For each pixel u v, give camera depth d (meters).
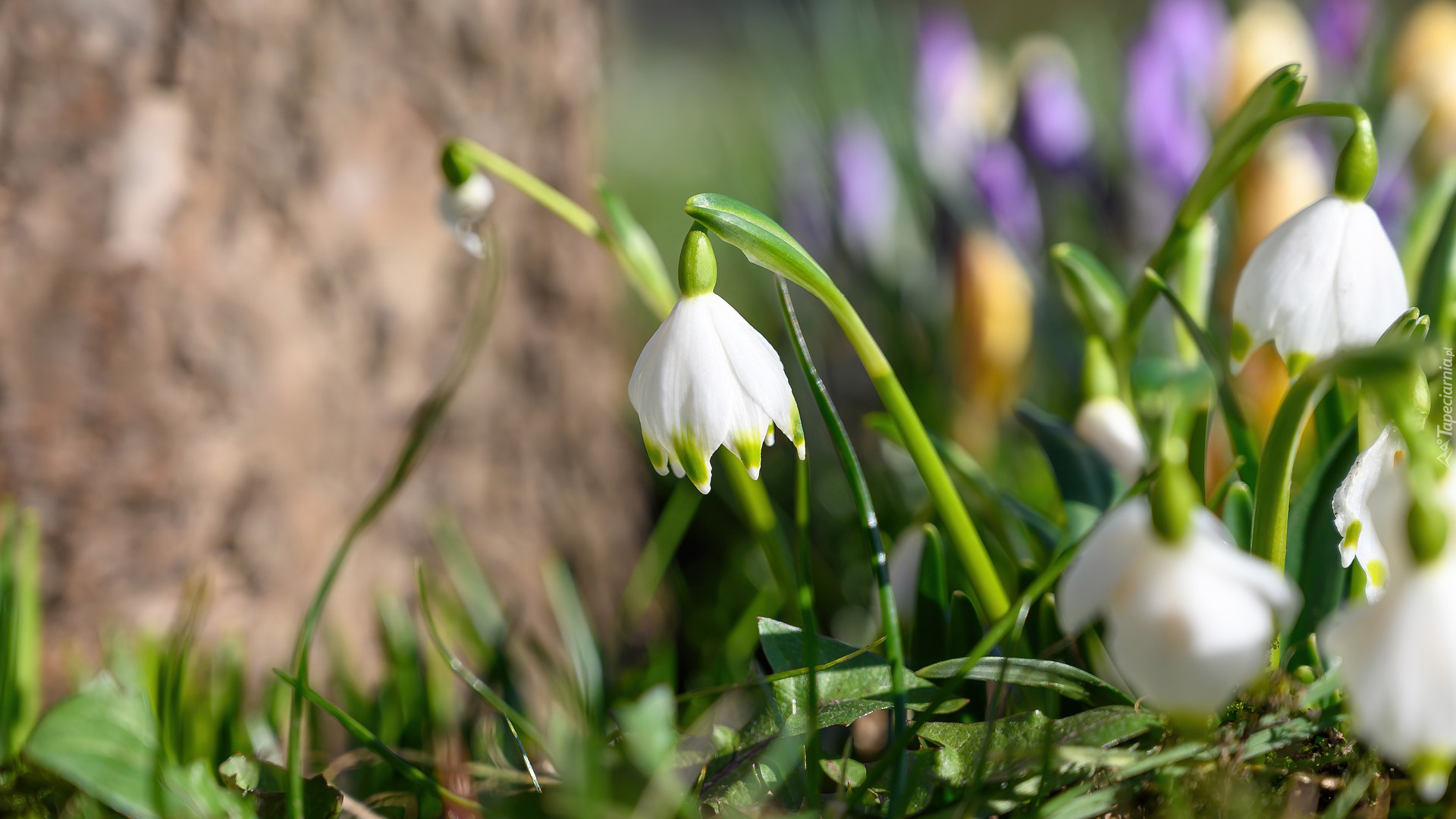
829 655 0.50
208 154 0.63
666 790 0.47
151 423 0.62
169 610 0.63
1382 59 0.99
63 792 0.51
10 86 0.59
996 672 0.49
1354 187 0.48
